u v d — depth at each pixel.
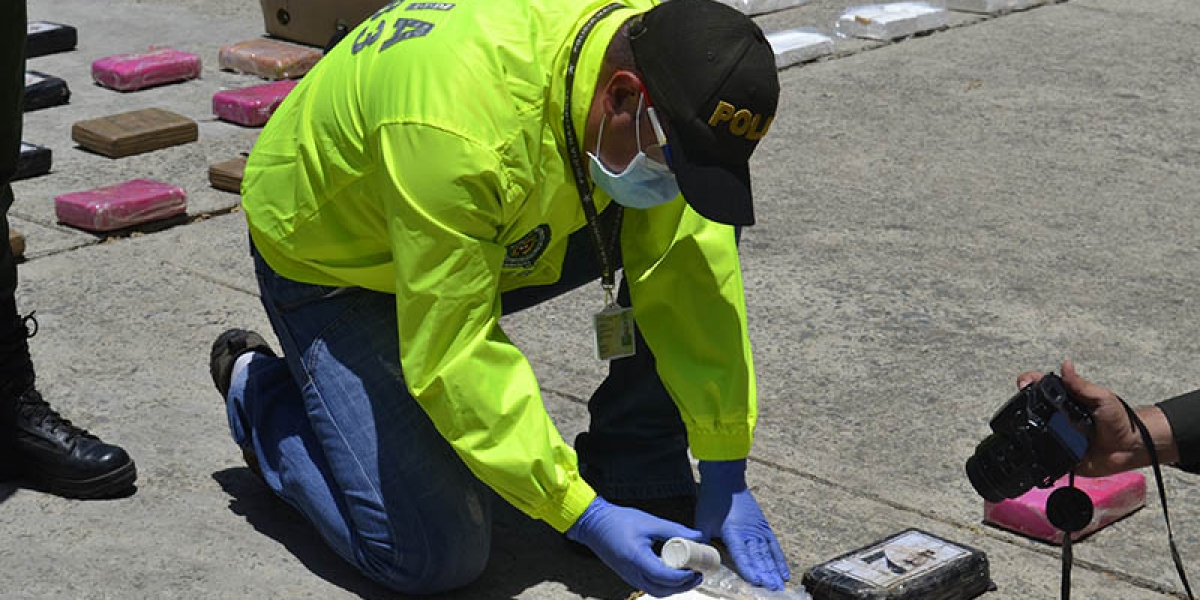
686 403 5.01
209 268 8.02
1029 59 12.41
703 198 4.12
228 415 5.50
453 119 4.29
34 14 14.20
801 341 7.14
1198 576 5.13
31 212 8.83
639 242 4.95
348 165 4.62
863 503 5.65
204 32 13.53
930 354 6.98
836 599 4.83
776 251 8.30
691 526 5.36
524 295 5.30
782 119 10.80
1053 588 5.06
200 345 7.02
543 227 4.65
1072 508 4.15
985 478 4.17
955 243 8.43
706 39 4.07
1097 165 9.78
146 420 6.25
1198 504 5.64
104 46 12.98
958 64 12.26
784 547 5.31
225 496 5.67
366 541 4.91
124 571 5.10
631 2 4.50
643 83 4.14
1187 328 7.29
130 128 10.08
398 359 4.91
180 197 8.75
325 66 4.86
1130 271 8.02
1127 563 5.23
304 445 5.18
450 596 5.00
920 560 5.00
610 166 4.32
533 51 4.35
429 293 4.39
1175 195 9.23
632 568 4.46
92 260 8.09
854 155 9.99
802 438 6.16
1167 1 14.58
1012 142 10.25
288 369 5.43
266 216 4.98
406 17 4.63
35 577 5.04
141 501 5.60
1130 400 6.52
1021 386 4.31
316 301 5.02
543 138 4.38
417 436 4.82
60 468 5.54
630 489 5.45
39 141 10.25
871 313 7.47
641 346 5.24
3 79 5.31
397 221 4.38
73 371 6.70
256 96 10.81
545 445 4.48
